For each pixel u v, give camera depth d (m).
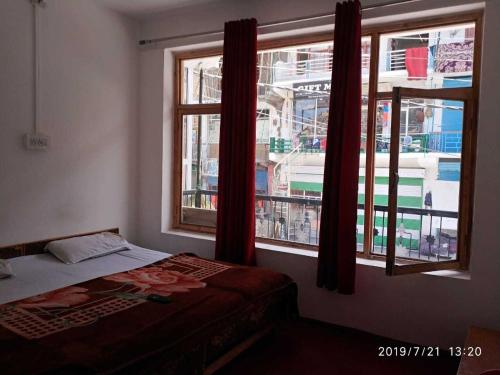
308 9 3.12
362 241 3.13
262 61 3.58
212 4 3.54
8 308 2.08
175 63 4.02
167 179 4.03
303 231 3.46
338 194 2.92
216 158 3.87
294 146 3.47
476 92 2.68
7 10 2.92
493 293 2.53
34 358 1.57
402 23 2.90
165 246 3.97
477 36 2.68
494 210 2.51
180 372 1.90
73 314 2.02
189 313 2.08
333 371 2.45
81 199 3.55
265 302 2.61
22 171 3.08
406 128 2.88
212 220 3.95
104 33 3.67
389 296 2.85
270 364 2.52
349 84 2.84
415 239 2.91
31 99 3.11
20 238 3.09
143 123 4.06
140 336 1.80
